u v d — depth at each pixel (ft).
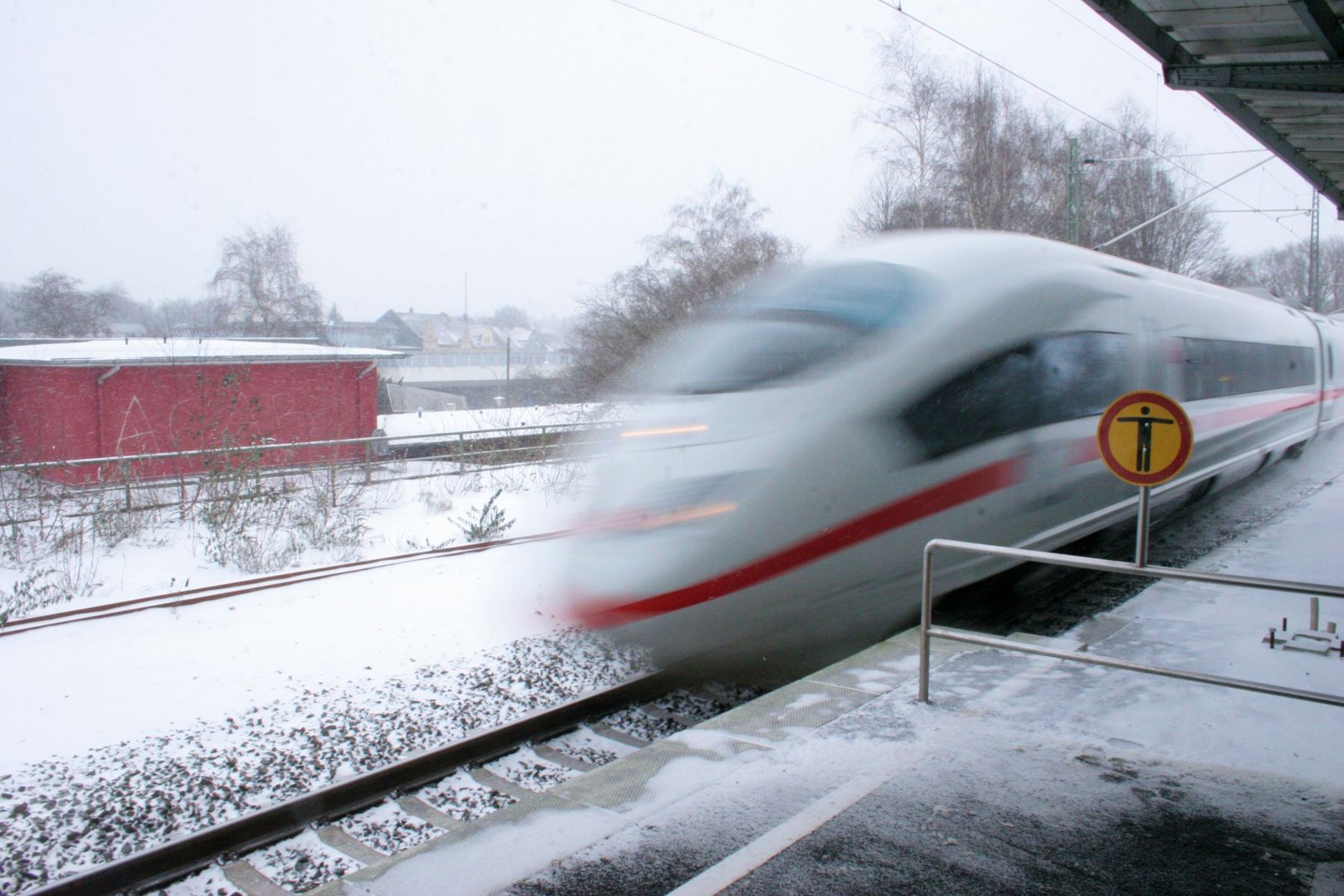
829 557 19.66
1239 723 15.30
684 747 15.19
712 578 19.06
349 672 22.52
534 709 20.30
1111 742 14.69
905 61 99.55
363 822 15.81
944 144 99.40
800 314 22.53
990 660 18.86
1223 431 37.65
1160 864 11.17
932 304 22.29
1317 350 57.62
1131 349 29.27
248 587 30.19
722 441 20.15
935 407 21.27
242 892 13.85
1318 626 20.40
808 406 20.20
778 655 21.74
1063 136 112.78
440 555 35.14
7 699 20.92
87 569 34.53
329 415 69.21
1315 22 23.85
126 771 17.35
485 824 12.93
